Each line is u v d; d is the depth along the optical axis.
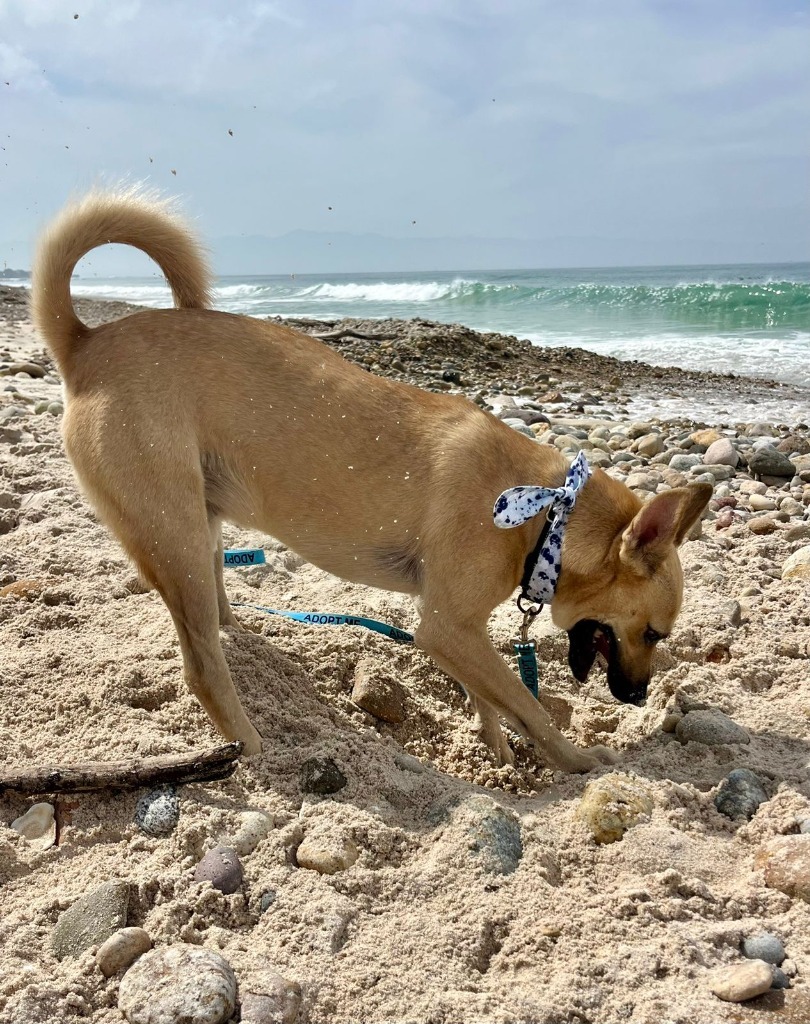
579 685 1.22
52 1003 0.61
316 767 0.88
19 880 0.74
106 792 0.82
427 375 3.73
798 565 1.44
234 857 0.76
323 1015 0.63
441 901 0.74
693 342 5.34
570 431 2.61
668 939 0.70
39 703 0.97
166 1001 0.60
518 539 0.98
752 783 0.90
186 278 1.08
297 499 0.97
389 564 1.00
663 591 1.00
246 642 1.11
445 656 0.98
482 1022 0.62
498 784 1.00
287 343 1.00
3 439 2.04
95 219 0.99
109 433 0.90
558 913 0.73
